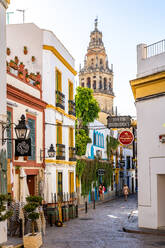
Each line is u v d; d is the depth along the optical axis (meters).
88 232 15.45
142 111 16.61
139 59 17.02
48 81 21.05
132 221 18.94
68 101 24.88
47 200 20.27
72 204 21.77
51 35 21.45
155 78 15.83
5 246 10.20
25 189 17.25
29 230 14.18
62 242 12.97
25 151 14.34
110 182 44.72
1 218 9.11
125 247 11.98
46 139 20.62
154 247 11.94
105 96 80.81
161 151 15.62
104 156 43.19
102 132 42.25
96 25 84.56
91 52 83.00
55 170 21.34
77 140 31.50
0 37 11.70
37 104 19.33
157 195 15.76
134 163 56.94
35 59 21.12
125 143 19.30
